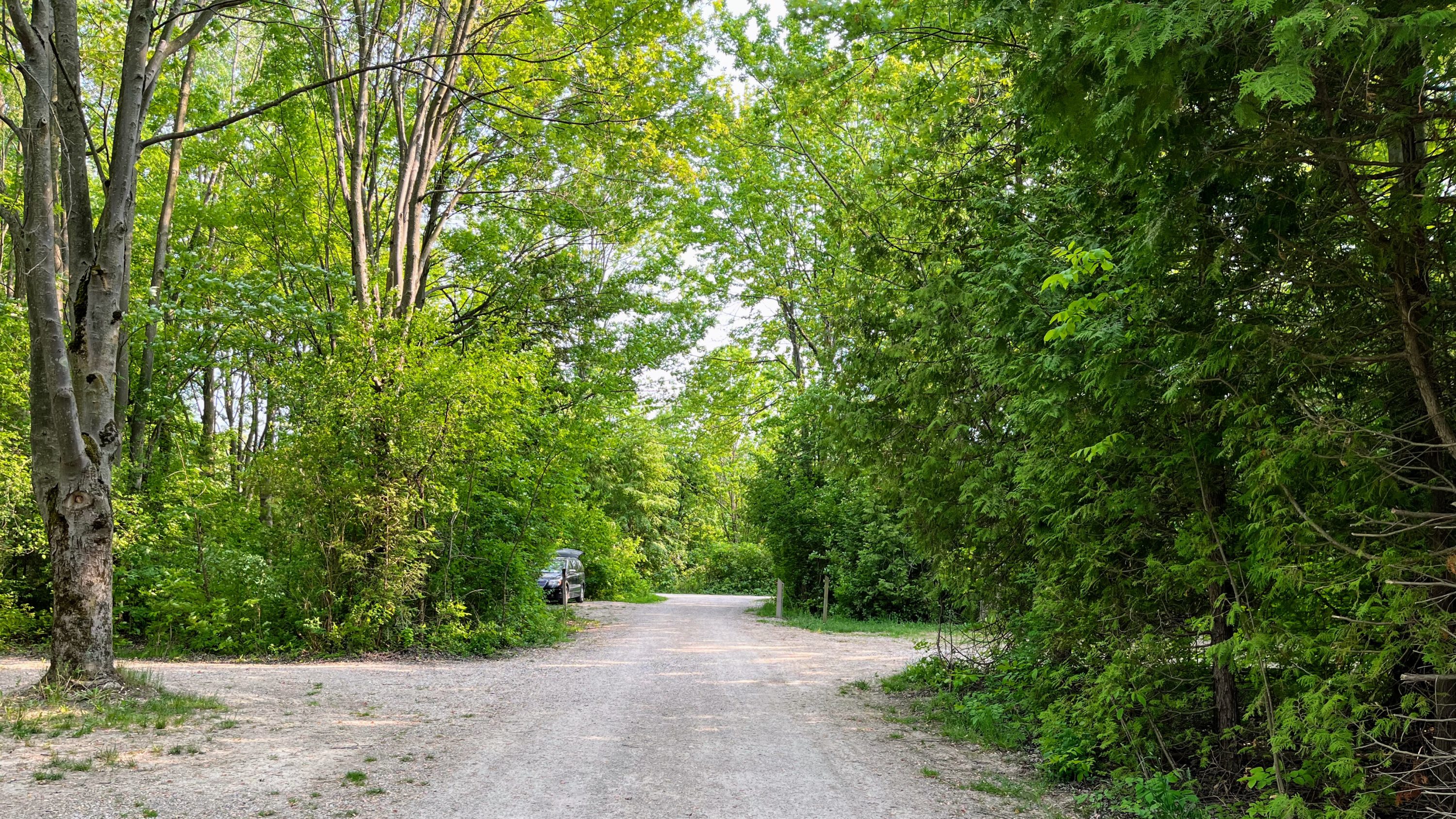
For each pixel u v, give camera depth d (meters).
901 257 9.91
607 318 21.52
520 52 15.71
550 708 9.07
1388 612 4.23
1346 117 4.04
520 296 20.06
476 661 13.57
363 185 16.27
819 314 21.91
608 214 19.45
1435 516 4.01
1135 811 5.44
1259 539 4.88
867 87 11.55
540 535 16.47
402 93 16.20
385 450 13.78
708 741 7.48
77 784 5.59
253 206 18.86
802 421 20.75
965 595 9.88
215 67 21.05
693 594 42.81
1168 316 5.17
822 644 16.48
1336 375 4.77
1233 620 5.21
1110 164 4.81
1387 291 4.40
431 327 14.45
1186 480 5.68
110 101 17.41
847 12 9.24
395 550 13.77
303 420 13.86
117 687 8.77
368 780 5.99
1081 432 6.18
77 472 8.85
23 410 15.73
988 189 8.49
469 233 20.36
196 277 14.77
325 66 16.03
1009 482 8.33
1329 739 4.46
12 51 9.43
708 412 26.97
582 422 18.19
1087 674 7.02
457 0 16.61
